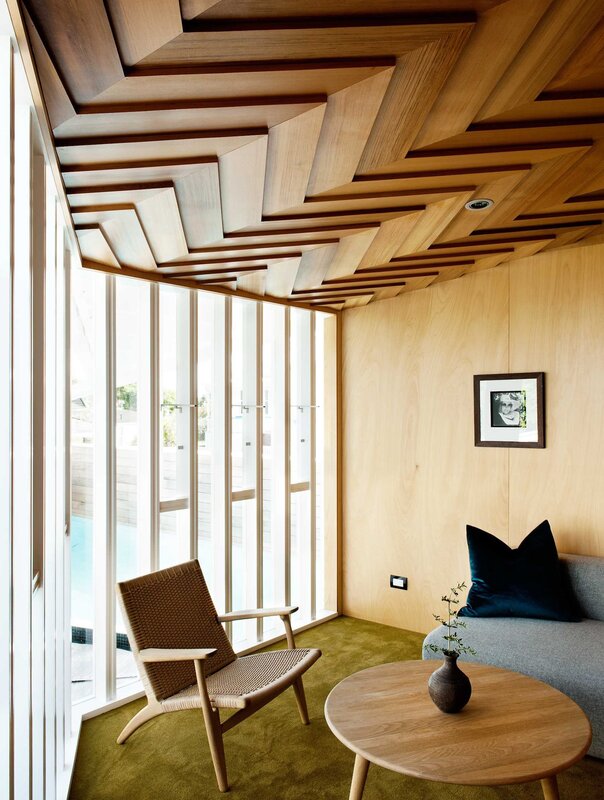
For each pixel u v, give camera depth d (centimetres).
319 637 409
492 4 127
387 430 437
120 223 240
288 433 421
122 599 272
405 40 135
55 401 214
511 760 180
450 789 239
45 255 181
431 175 219
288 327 426
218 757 238
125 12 117
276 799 231
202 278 346
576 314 352
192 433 355
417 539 420
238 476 397
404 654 376
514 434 373
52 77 137
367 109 164
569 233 324
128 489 338
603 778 244
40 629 173
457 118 179
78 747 269
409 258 336
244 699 234
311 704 312
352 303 443
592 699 250
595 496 343
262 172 200
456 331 403
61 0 111
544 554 327
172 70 141
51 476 204
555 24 135
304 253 305
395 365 434
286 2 120
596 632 294
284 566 418
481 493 389
